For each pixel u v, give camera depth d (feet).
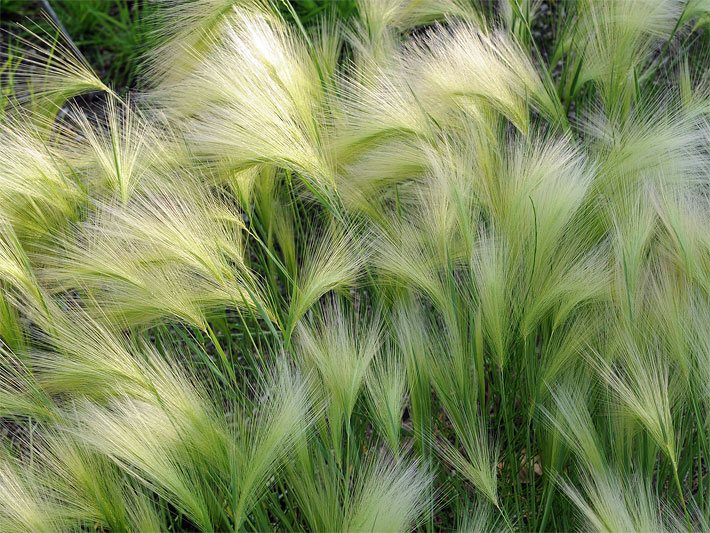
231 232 3.40
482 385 3.43
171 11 3.70
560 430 3.28
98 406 3.24
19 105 3.67
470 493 3.66
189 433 3.13
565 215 3.32
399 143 3.49
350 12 4.63
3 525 3.07
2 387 3.30
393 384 3.31
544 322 3.52
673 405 3.37
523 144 3.46
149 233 3.24
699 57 4.36
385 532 3.10
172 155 3.46
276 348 3.52
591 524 3.25
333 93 3.59
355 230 3.55
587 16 3.98
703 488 3.52
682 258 3.30
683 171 3.44
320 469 3.34
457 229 3.44
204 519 3.16
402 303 3.46
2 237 3.28
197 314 3.32
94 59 5.10
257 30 3.44
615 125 3.67
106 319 3.30
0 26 5.17
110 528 3.19
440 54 3.58
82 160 3.53
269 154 3.34
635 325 3.29
